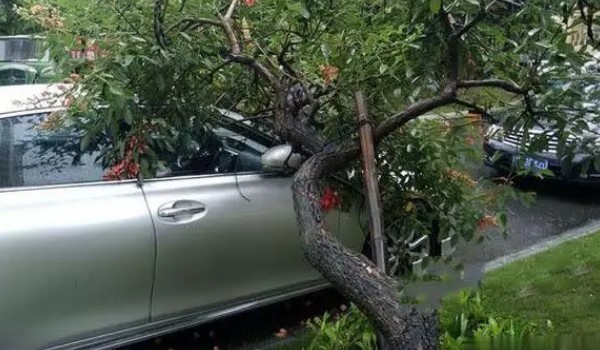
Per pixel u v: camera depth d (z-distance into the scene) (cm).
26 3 354
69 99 323
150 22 323
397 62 316
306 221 294
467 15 296
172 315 361
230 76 380
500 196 375
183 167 372
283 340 421
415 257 363
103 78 310
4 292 301
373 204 302
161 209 352
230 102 399
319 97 342
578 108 299
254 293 397
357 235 435
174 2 326
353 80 329
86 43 321
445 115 374
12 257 303
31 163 326
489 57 313
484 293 445
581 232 687
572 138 313
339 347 323
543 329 369
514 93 304
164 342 415
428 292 259
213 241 371
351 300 267
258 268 395
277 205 400
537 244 636
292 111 347
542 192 857
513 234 669
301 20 330
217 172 386
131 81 331
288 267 411
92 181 340
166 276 354
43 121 334
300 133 341
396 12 315
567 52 281
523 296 461
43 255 311
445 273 273
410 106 319
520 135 325
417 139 378
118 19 322
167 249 352
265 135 415
